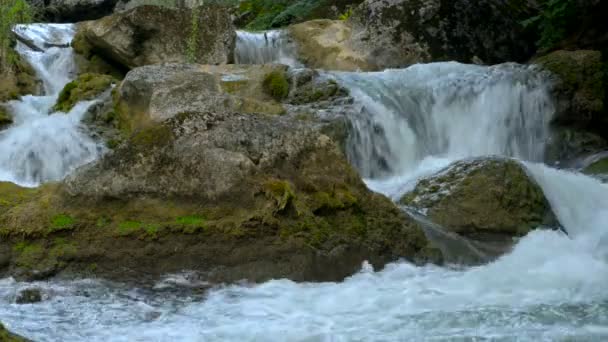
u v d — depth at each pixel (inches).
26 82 482.3
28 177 381.1
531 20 599.2
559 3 560.1
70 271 255.0
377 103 428.1
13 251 257.8
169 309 230.7
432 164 428.5
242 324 216.2
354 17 591.2
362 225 276.2
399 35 574.2
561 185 353.4
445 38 583.2
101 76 439.8
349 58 565.9
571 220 344.5
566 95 484.1
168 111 361.4
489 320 216.1
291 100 416.8
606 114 495.2
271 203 263.3
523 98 477.1
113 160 269.1
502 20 606.9
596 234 335.3
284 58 585.0
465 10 593.0
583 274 265.4
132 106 387.9
